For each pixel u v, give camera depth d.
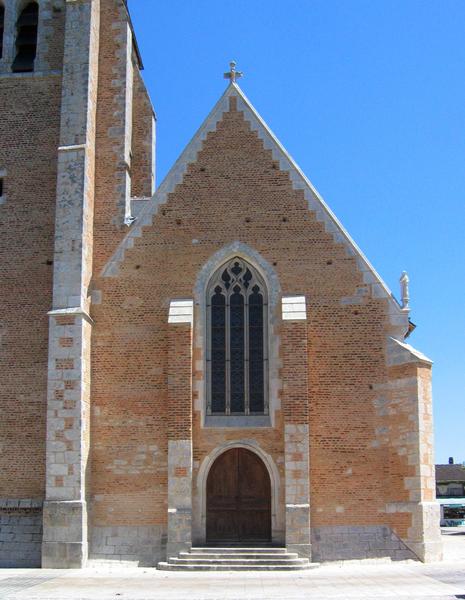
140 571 24.66
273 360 27.25
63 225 28.06
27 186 30.12
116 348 27.77
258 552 25.23
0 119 30.91
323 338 27.36
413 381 26.25
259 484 26.67
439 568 24.05
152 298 28.08
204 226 28.50
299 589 19.97
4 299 29.08
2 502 27.00
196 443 26.73
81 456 25.91
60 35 32.06
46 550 25.34
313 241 28.17
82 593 19.66
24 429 27.83
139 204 31.59
